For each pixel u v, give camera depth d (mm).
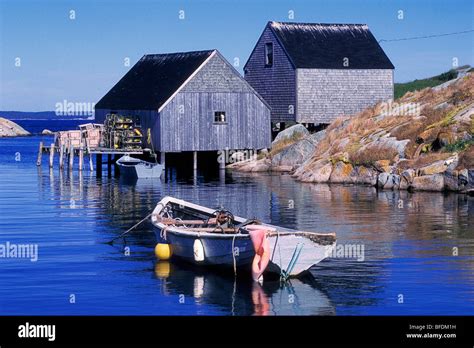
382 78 60156
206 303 19281
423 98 47750
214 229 22578
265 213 32406
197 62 52156
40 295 19938
